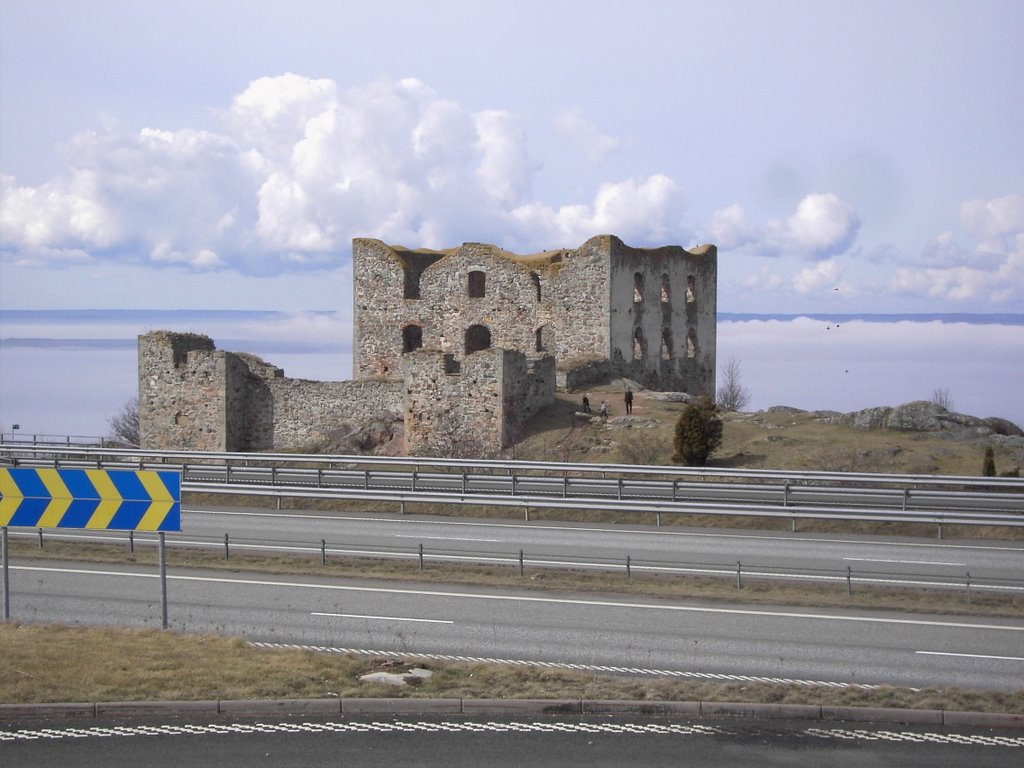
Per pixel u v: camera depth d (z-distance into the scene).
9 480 27.69
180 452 49.41
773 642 26.25
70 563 34.50
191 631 27.09
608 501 40.62
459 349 71.25
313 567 33.50
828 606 29.34
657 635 26.83
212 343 67.31
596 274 68.44
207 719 21.23
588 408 60.78
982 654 25.38
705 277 81.69
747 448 54.94
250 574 33.09
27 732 20.59
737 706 21.55
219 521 41.66
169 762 19.27
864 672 24.09
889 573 31.69
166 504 27.22
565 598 30.25
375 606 29.52
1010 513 38.50
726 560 34.66
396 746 19.97
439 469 53.69
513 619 28.23
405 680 22.92
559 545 37.06
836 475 42.66
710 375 82.69
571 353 69.19
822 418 61.09
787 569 32.88
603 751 19.77
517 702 21.72
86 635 25.84
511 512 42.97
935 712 21.23
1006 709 21.42
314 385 63.78
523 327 70.19
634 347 71.88
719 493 45.19
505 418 58.06
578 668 24.20
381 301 72.56
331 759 19.38
